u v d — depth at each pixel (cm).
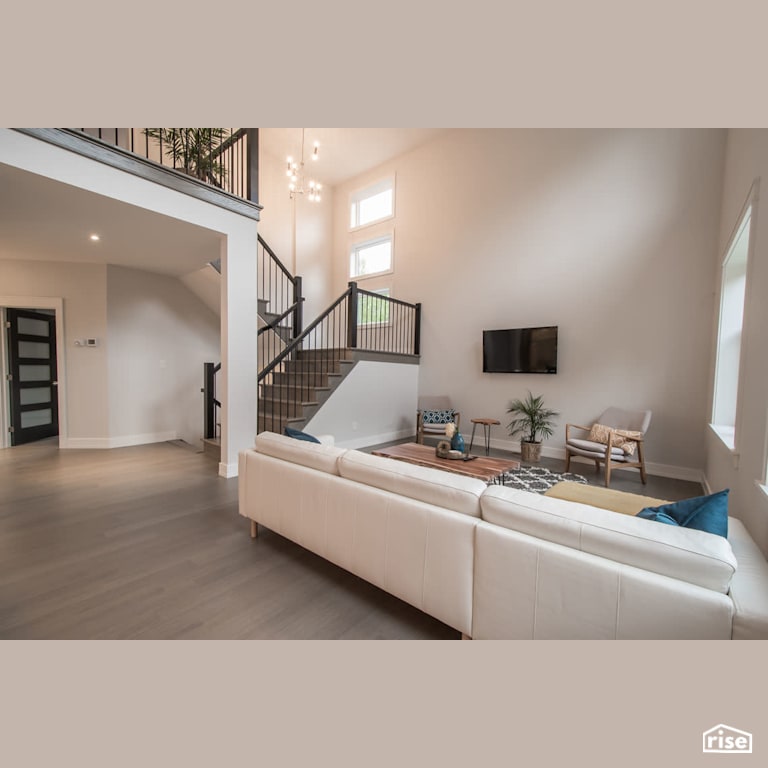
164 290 566
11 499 322
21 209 319
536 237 521
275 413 504
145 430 553
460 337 602
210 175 402
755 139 247
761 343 209
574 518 128
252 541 251
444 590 152
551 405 513
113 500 322
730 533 159
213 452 486
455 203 606
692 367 414
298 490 214
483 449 552
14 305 486
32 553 230
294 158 674
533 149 523
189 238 397
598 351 473
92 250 445
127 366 534
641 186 441
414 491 168
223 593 193
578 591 121
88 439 518
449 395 618
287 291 723
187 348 593
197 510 302
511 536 134
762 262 215
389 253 713
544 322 516
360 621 173
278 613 178
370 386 559
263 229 689
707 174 402
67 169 272
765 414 197
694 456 413
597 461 411
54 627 166
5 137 245
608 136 462
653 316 436
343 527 189
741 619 99
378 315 709
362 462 190
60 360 503
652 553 113
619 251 456
